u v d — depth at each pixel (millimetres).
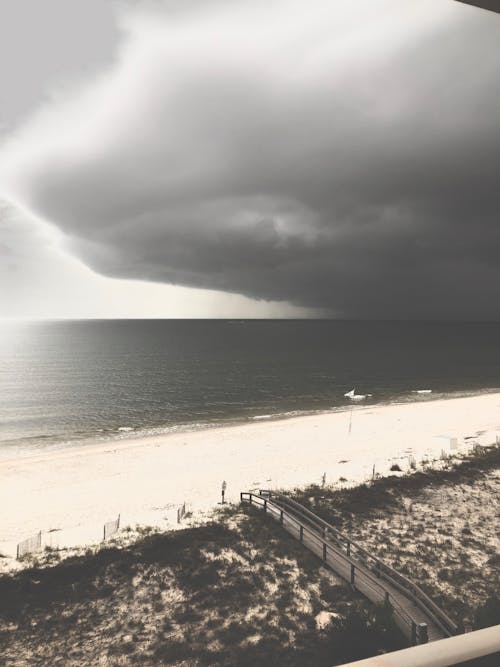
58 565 18328
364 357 164000
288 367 133250
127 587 16938
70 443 54062
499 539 21391
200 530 21641
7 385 100188
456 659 1524
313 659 12797
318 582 17234
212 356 164375
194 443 49281
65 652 13578
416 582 17328
